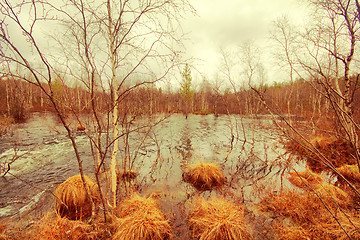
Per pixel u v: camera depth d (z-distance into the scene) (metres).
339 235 3.21
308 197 4.54
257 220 4.16
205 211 4.04
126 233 3.33
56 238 3.15
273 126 17.03
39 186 5.67
